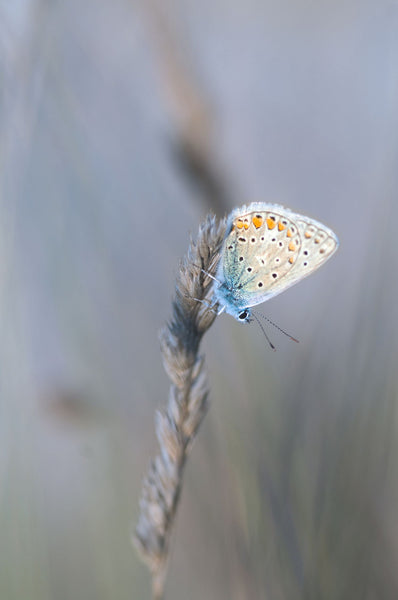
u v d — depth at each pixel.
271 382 0.27
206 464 0.27
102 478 0.29
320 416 0.27
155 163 0.29
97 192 0.29
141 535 0.24
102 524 0.28
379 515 0.26
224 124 0.28
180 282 0.24
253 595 0.26
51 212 0.28
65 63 0.30
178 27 0.28
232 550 0.27
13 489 0.28
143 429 0.29
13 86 0.28
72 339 0.28
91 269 0.29
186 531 0.27
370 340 0.27
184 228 0.29
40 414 0.28
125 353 0.29
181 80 0.27
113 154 0.29
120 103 0.30
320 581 0.26
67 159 0.29
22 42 0.28
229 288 0.26
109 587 0.28
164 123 0.27
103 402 0.28
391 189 0.28
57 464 0.29
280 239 0.26
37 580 0.27
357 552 0.26
